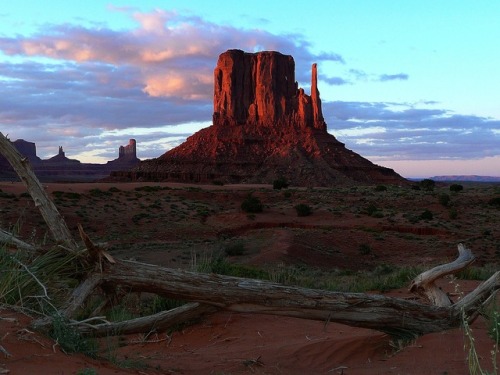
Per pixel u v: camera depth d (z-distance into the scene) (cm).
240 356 688
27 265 566
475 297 698
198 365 642
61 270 584
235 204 8331
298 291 652
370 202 8381
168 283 619
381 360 612
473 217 7306
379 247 5131
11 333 465
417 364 566
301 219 7006
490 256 4894
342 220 6931
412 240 5412
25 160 596
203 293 629
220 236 5838
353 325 669
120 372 473
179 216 6644
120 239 5103
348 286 1511
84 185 8831
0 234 584
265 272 1291
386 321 664
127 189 8544
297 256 4147
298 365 633
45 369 412
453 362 554
